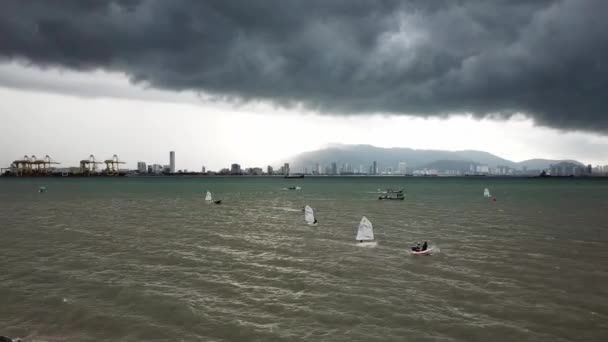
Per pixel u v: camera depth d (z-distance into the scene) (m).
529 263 31.44
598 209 75.75
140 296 23.33
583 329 18.83
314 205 88.69
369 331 18.64
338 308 21.53
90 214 66.75
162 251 35.91
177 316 20.42
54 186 193.00
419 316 20.39
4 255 33.97
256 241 41.28
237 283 26.06
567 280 26.69
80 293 23.91
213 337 18.06
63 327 19.20
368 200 105.31
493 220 59.06
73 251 35.75
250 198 113.62
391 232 47.56
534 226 52.00
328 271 29.12
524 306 21.77
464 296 23.47
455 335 18.23
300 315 20.56
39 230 48.06
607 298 23.00
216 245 39.00
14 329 18.95
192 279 26.94
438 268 29.97
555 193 138.38
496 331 18.61
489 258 33.25
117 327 19.16
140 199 105.19
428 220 59.47
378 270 29.42
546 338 17.91
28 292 24.06
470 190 168.12
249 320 19.91
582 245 38.75
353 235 45.44
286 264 31.22
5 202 91.94
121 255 34.19
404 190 169.88
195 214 67.94
